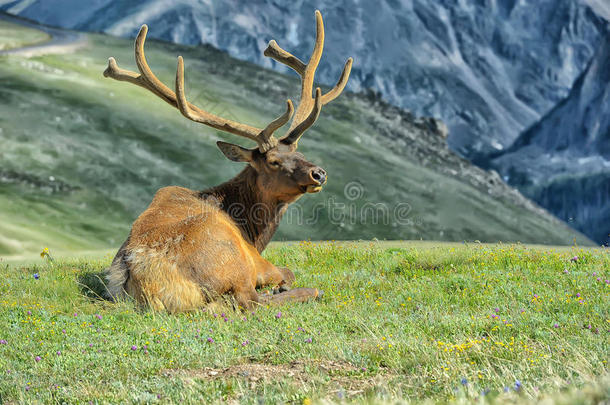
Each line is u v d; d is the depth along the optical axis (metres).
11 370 9.62
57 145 112.00
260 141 15.16
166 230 13.62
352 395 8.15
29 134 112.81
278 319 12.25
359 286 15.71
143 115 135.25
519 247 20.05
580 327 10.69
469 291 14.06
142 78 15.77
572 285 13.96
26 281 15.56
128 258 13.33
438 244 25.41
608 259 16.78
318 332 11.13
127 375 9.41
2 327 11.77
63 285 15.18
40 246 64.50
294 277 16.61
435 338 10.75
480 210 153.50
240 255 13.89
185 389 8.53
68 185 97.62
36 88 134.50
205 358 10.04
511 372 8.35
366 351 9.95
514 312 11.80
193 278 13.21
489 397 7.13
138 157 115.25
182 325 11.94
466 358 9.33
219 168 118.62
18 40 179.88
